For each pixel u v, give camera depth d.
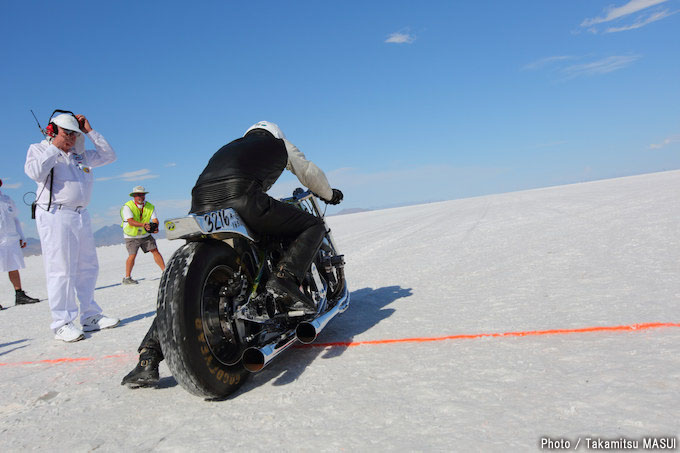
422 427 1.99
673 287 3.88
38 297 9.09
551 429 1.85
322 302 3.36
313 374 2.84
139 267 13.36
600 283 4.32
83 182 4.94
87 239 5.05
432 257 7.52
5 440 2.36
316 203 3.82
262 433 2.11
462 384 2.41
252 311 2.82
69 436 2.32
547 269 5.28
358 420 2.13
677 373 2.24
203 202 2.86
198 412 2.46
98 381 3.23
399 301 4.68
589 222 9.24
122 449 2.12
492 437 1.84
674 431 1.75
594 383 2.24
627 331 2.96
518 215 13.73
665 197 12.48
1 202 8.20
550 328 3.18
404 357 2.96
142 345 2.92
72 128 4.75
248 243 2.96
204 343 2.47
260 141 3.10
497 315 3.68
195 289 2.46
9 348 4.75
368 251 9.69
